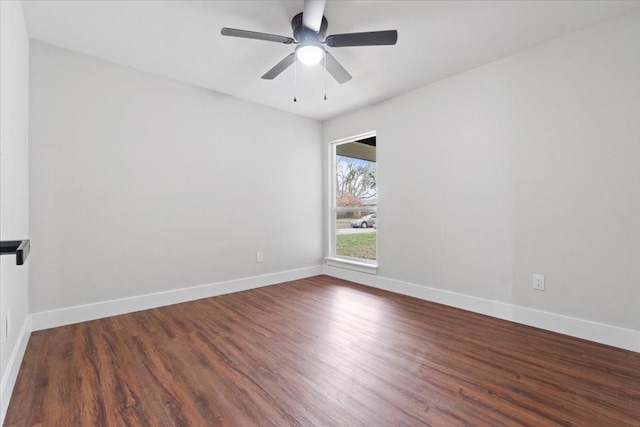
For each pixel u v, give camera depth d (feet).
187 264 10.50
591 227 7.24
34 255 7.77
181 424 4.51
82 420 4.59
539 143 8.02
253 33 6.40
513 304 8.56
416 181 10.93
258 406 4.92
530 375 5.77
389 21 6.98
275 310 9.58
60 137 8.16
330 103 12.37
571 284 7.55
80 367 6.09
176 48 8.26
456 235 9.82
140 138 9.48
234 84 10.56
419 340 7.37
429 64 9.05
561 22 7.03
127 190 9.24
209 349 6.91
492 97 8.92
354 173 13.88
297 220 13.80
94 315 8.67
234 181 11.69
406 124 11.22
